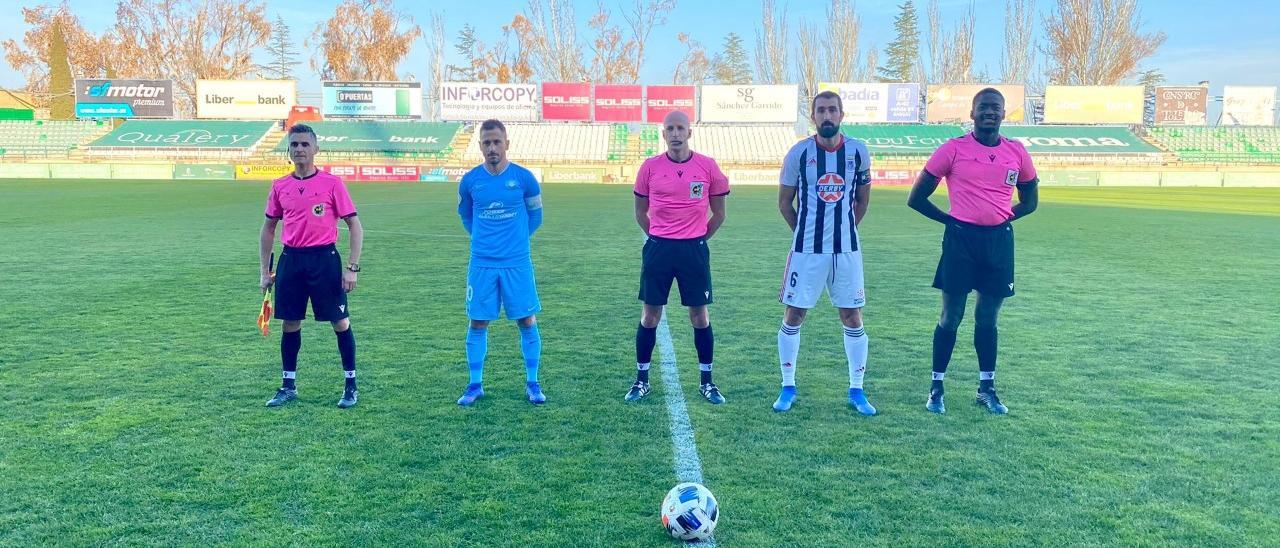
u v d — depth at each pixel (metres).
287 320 4.46
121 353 5.66
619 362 5.60
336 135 45.97
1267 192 33.50
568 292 8.54
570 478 3.46
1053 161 44.78
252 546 2.84
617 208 21.78
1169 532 2.98
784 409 4.48
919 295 8.45
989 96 4.32
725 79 78.12
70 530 2.95
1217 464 3.65
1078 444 3.91
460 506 3.17
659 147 47.28
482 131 4.55
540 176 41.88
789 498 3.26
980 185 4.38
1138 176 39.16
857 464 3.64
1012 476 3.50
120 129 45.16
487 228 4.54
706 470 3.57
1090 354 5.85
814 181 4.40
